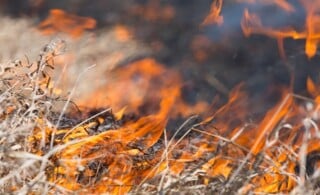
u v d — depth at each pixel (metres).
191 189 5.21
